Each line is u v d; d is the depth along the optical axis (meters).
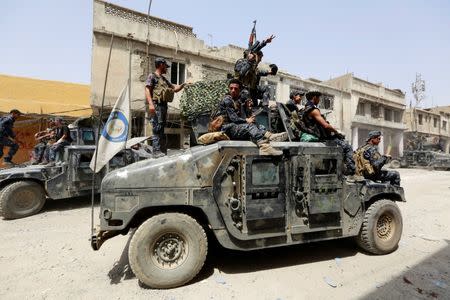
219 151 3.11
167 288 2.90
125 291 2.84
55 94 14.88
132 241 2.85
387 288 2.94
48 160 7.86
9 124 7.84
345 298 2.74
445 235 4.78
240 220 3.09
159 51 13.79
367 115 26.23
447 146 39.56
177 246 3.02
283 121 3.84
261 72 4.62
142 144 8.00
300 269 3.40
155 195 2.96
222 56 16.12
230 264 3.53
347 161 3.80
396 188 4.07
